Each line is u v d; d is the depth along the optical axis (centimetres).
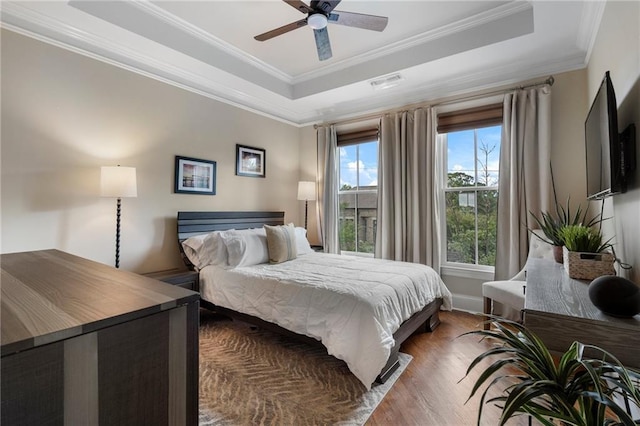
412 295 252
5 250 227
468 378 214
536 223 301
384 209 394
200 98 359
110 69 283
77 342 61
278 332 246
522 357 85
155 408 73
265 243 335
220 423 167
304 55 347
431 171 361
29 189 238
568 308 122
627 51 160
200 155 358
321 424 167
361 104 430
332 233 450
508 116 318
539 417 79
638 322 107
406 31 299
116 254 271
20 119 234
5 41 227
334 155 454
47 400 57
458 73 337
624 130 165
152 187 314
